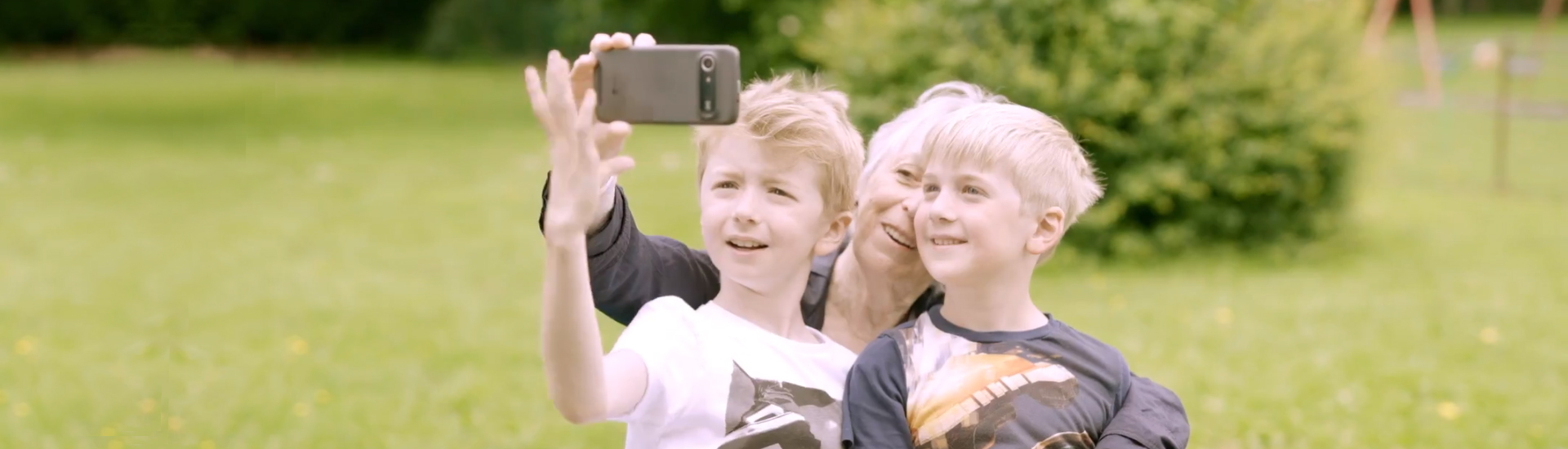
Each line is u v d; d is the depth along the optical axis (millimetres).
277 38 26859
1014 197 1754
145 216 8680
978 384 1762
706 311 1816
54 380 4953
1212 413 4578
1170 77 7102
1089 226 7207
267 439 4332
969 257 1756
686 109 1520
